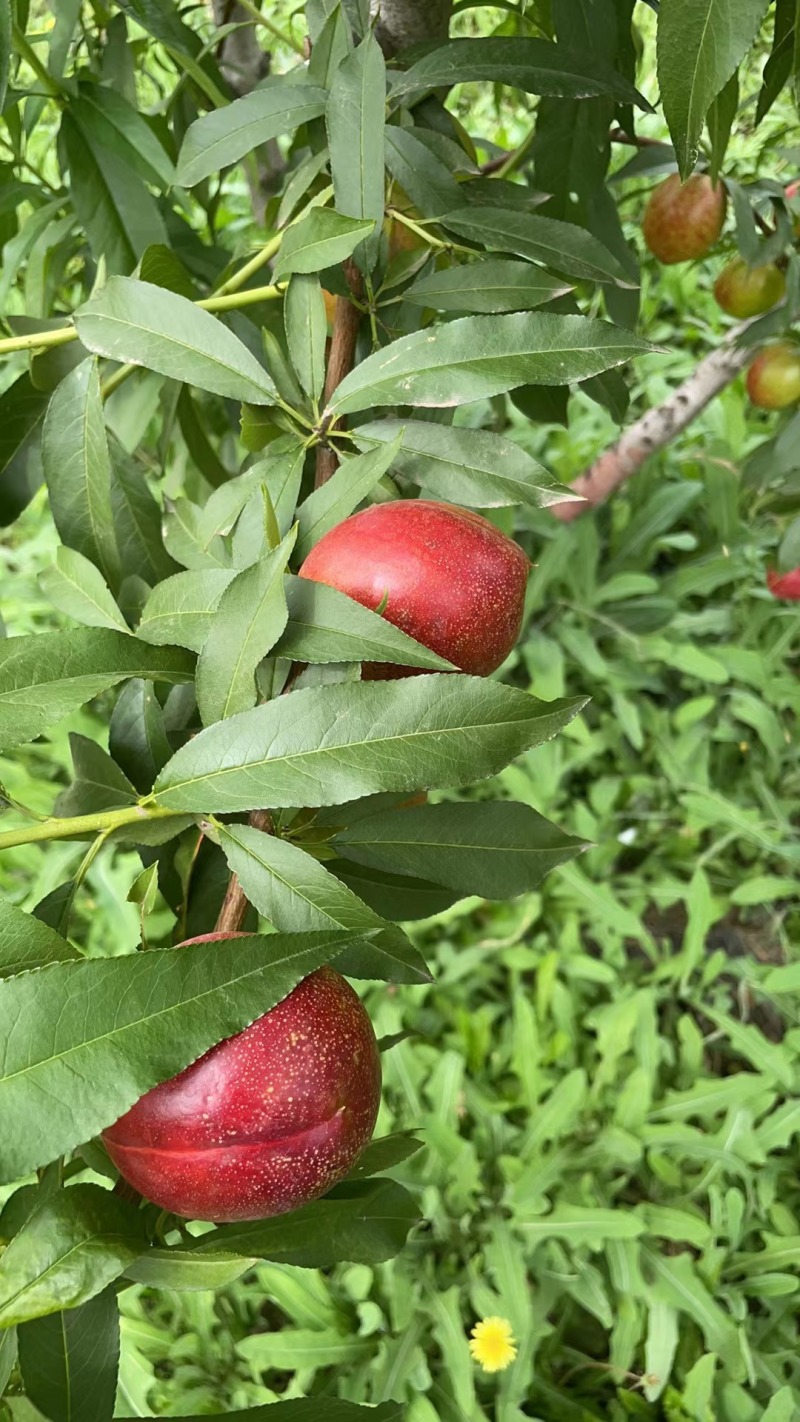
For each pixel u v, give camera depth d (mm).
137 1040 233
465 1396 790
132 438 632
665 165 631
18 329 520
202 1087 249
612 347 327
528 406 599
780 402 719
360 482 327
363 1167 307
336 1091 257
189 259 677
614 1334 849
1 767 1165
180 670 307
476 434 346
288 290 366
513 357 329
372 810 323
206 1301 852
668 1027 1078
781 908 1184
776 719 1210
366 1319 836
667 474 1382
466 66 415
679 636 1277
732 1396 814
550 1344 872
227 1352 851
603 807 1165
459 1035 1012
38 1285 242
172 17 574
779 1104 1017
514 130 1227
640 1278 852
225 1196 257
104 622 330
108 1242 251
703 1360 803
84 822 276
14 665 291
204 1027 236
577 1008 1048
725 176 613
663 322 1500
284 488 347
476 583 315
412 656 281
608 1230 858
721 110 416
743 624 1302
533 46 421
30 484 548
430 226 419
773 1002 1078
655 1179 951
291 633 292
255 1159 253
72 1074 229
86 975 235
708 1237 874
